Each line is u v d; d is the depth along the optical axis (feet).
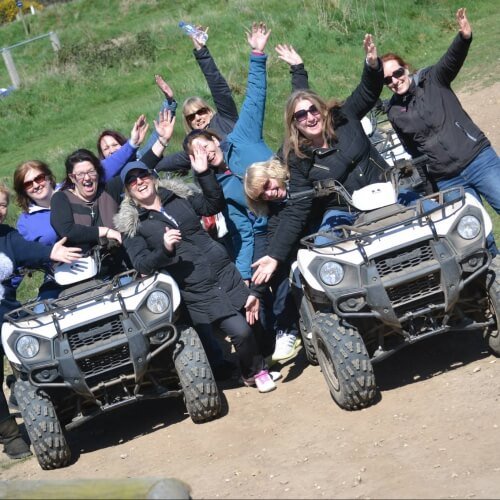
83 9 138.31
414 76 32.14
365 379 27.07
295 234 29.76
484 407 25.59
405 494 21.04
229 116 38.42
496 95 63.98
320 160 29.35
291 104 29.01
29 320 28.81
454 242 27.27
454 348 30.81
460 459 22.67
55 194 31.17
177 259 30.37
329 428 26.78
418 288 27.48
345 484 22.41
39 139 84.79
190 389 29.14
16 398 29.01
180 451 27.86
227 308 30.58
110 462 28.37
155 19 120.16
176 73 92.79
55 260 29.78
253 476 24.30
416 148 33.06
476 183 31.89
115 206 31.78
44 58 112.57
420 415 26.13
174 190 30.42
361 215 28.60
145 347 28.66
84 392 28.60
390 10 90.79
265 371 31.32
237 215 33.50
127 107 83.35
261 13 96.17
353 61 80.33
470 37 30.68
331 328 27.55
